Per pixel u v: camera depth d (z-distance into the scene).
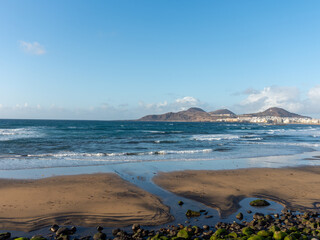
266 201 9.95
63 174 14.20
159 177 13.96
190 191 11.40
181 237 6.72
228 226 7.61
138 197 10.38
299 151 26.94
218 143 34.22
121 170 15.66
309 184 12.88
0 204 9.16
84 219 8.11
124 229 7.48
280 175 14.88
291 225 7.77
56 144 28.97
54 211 8.67
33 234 7.07
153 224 7.84
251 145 32.31
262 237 6.57
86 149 25.48
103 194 10.66
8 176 13.43
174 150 25.80
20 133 46.72
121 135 48.34
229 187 12.16
